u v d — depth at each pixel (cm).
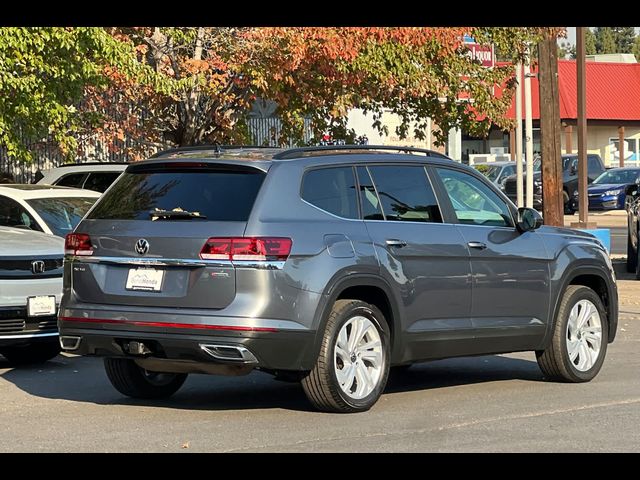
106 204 948
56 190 1462
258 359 870
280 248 873
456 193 1027
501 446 798
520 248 1051
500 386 1074
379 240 939
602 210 4522
